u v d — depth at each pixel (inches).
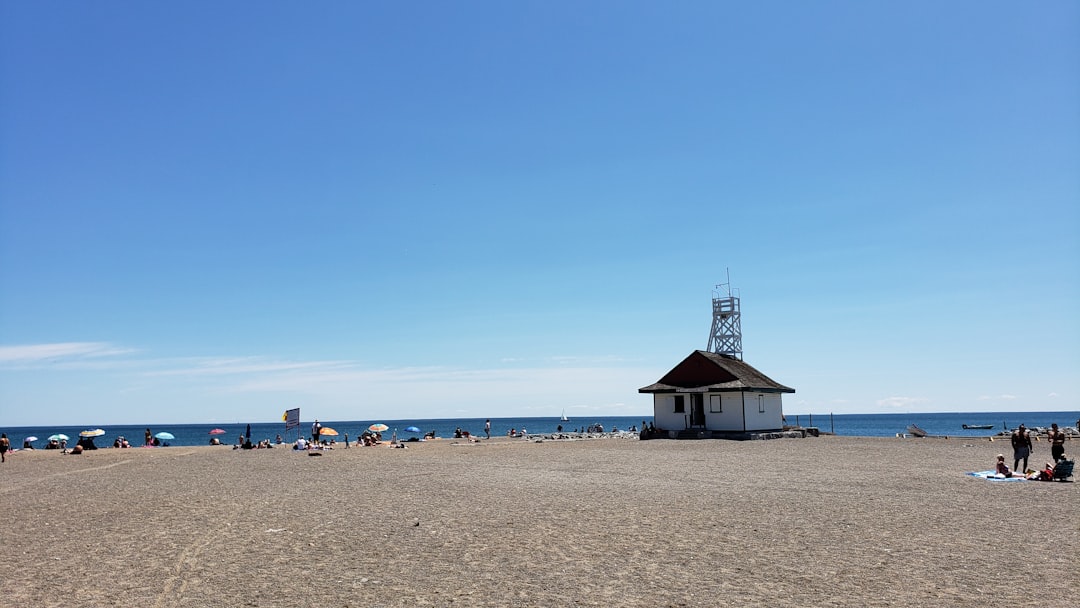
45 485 1032.8
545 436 2960.1
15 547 550.6
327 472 1182.3
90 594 410.9
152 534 598.9
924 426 6919.3
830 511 681.0
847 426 7209.6
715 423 2186.3
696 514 668.7
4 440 1680.6
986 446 1731.1
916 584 411.8
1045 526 591.8
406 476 1088.2
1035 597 382.9
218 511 726.5
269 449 2098.9
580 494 827.4
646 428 2314.2
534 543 540.7
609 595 399.2
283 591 414.6
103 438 6240.2
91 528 633.6
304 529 612.7
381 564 478.9
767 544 527.8
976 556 481.4
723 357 2395.4
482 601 390.9
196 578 445.4
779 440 2085.4
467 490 885.8
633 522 626.5
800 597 389.4
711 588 409.7
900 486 884.0
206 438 5713.6
